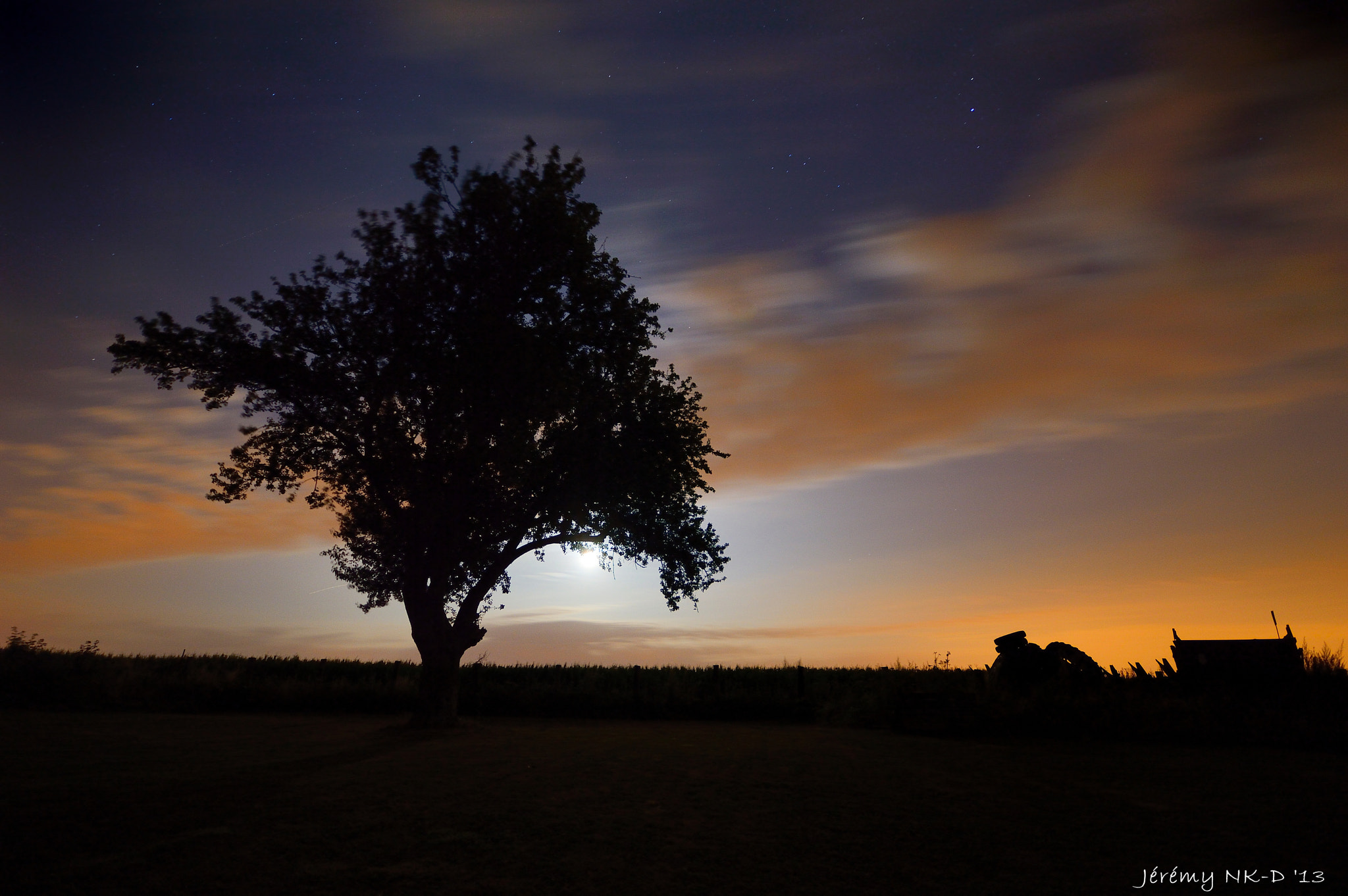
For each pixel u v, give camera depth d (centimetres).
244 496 2277
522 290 2272
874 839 824
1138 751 1515
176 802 978
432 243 2197
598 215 2398
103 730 1914
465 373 2059
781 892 661
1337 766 1298
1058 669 2142
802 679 2716
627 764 1354
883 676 2466
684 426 2466
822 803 1012
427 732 2006
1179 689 1897
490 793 1059
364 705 2825
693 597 2528
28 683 2580
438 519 2127
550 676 3278
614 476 2281
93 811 918
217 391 2241
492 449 2039
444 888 665
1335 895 646
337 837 816
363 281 2211
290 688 2867
